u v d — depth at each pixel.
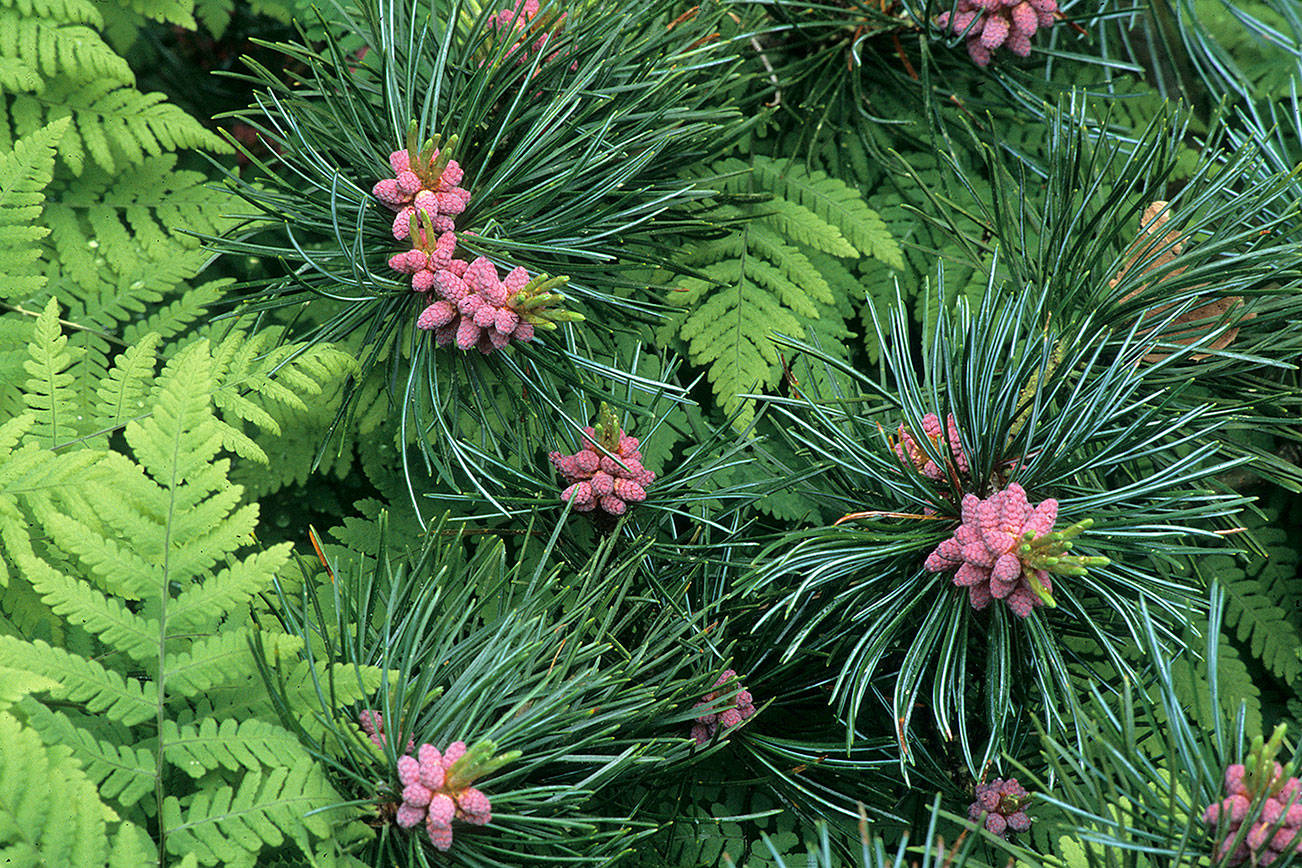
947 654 0.93
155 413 0.92
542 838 0.91
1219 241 0.97
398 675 0.92
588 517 1.00
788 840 1.01
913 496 0.96
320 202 0.99
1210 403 0.96
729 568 1.00
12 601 0.96
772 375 1.06
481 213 0.99
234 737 0.90
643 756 0.94
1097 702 0.92
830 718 1.00
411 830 0.91
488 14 0.99
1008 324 0.97
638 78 1.02
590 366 0.98
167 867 0.89
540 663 0.95
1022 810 0.97
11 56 1.05
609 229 1.00
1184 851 0.89
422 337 0.98
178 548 0.92
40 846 0.87
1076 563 0.90
